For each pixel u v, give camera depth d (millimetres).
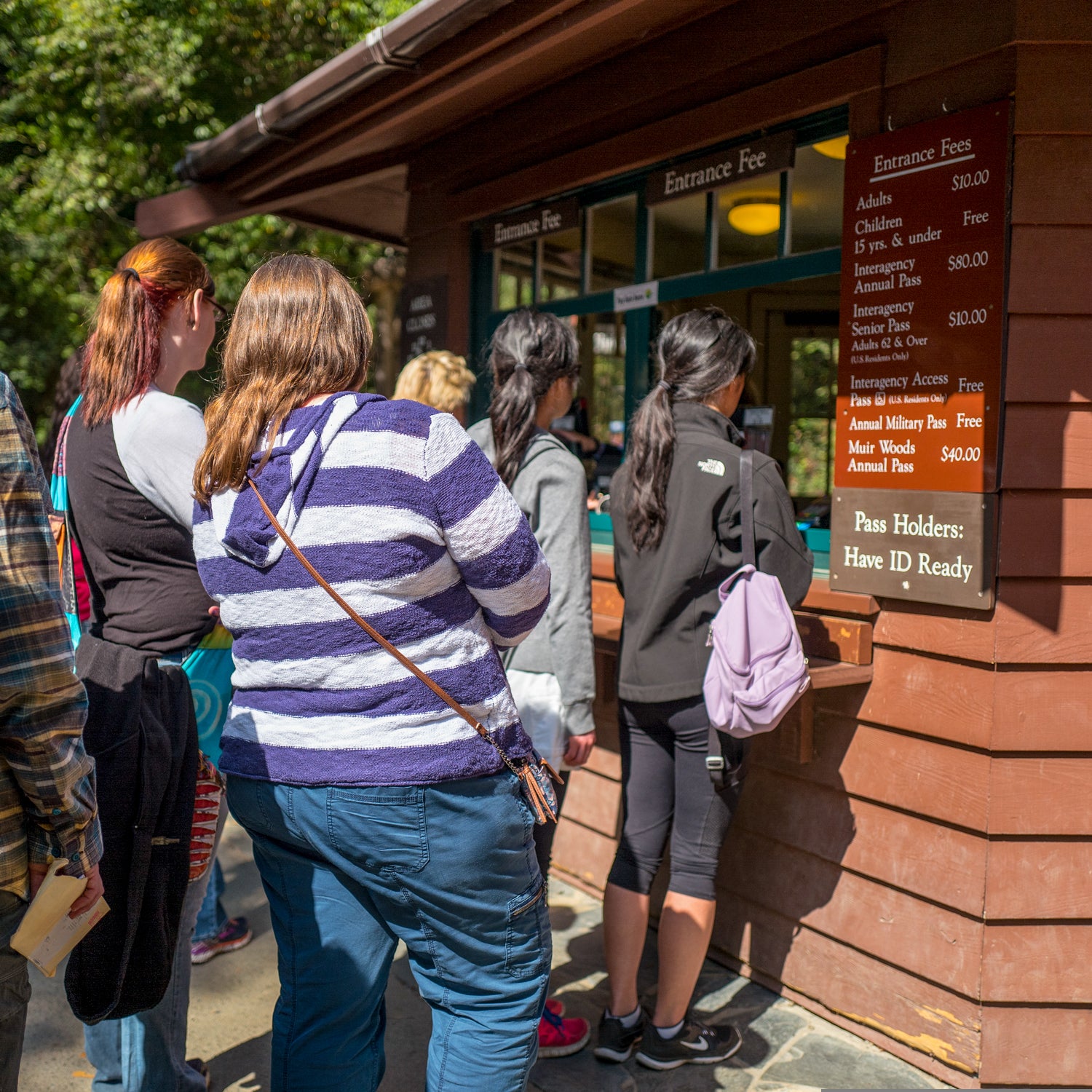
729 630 2326
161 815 1946
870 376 2719
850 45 2807
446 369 3133
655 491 2455
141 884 1880
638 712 2580
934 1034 2602
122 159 9219
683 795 2551
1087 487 2455
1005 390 2438
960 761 2537
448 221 4445
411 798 1503
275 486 1533
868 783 2748
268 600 1538
